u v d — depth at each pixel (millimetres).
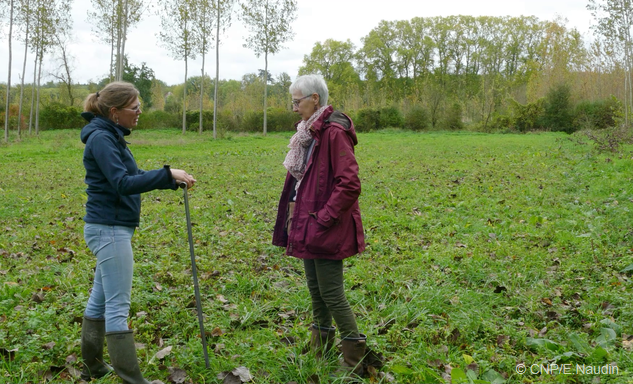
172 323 3973
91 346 3178
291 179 3410
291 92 3242
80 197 10203
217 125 44375
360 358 3260
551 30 52156
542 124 41781
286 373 3201
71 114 44750
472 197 9438
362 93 63875
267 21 35844
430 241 6508
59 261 5676
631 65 29453
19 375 3145
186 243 6375
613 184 10008
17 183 12219
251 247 6188
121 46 31922
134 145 24516
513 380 3158
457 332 3752
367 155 19297
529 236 6512
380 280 4863
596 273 5020
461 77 67938
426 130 45156
